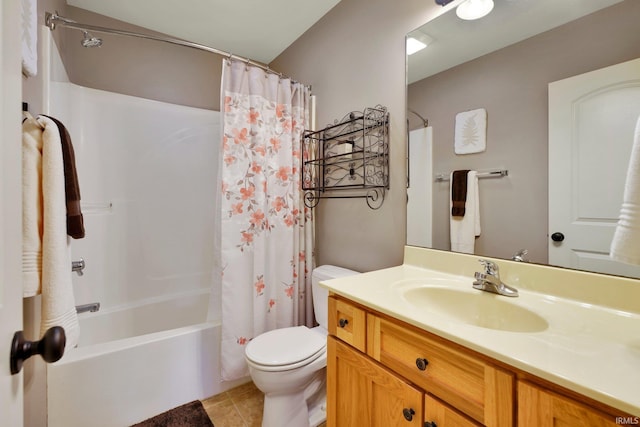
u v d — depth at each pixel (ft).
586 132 2.98
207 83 8.02
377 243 5.23
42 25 4.04
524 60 3.43
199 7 6.20
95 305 5.62
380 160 5.12
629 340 2.22
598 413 1.67
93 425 4.43
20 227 1.61
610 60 2.84
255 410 5.14
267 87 5.70
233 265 5.22
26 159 2.79
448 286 3.59
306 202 6.44
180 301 7.46
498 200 3.67
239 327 5.27
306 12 6.31
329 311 3.65
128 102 6.90
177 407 5.14
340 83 5.94
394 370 2.84
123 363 4.67
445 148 4.21
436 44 4.29
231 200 5.22
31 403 3.49
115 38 6.75
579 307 2.89
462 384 2.31
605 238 2.87
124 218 6.91
